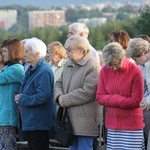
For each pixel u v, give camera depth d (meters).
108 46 10.07
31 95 11.60
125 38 12.33
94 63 10.98
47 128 11.68
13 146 12.27
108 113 10.34
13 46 12.19
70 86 11.05
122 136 10.16
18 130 12.35
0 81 12.03
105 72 10.41
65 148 12.45
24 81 11.79
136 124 10.11
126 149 10.12
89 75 10.88
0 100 12.16
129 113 10.10
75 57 10.95
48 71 11.60
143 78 10.59
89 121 10.90
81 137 10.95
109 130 10.31
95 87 10.85
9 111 12.16
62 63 13.15
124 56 10.14
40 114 11.62
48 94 11.49
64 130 10.90
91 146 10.95
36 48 11.67
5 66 12.46
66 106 10.92
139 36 11.91
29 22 162.25
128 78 10.11
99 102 10.41
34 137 11.67
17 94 11.84
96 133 10.96
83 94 10.81
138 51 10.32
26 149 12.98
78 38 11.00
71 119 10.95
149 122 10.45
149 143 9.91
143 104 9.77
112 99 10.12
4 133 12.17
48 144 11.87
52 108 11.78
